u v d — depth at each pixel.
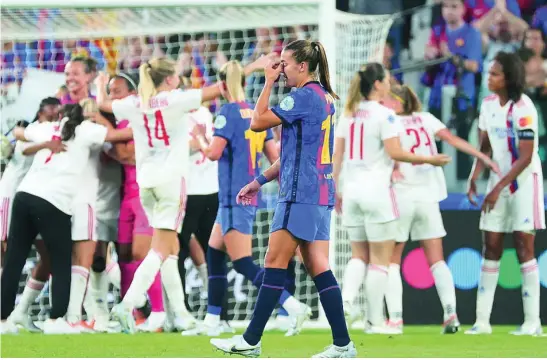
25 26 31.05
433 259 25.64
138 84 25.44
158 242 23.27
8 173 26.47
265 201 30.08
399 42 36.53
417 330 26.80
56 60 32.75
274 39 32.50
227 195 23.11
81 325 25.06
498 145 25.30
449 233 28.86
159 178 23.06
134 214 25.31
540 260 28.75
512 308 28.86
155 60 23.33
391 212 24.59
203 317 29.11
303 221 15.67
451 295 25.34
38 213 23.95
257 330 16.09
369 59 30.45
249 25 30.70
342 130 25.27
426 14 36.41
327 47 29.11
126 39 33.22
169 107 22.97
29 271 29.67
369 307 25.25
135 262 25.16
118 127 25.73
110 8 29.86
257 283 22.89
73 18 31.00
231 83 23.06
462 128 35.28
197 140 25.14
